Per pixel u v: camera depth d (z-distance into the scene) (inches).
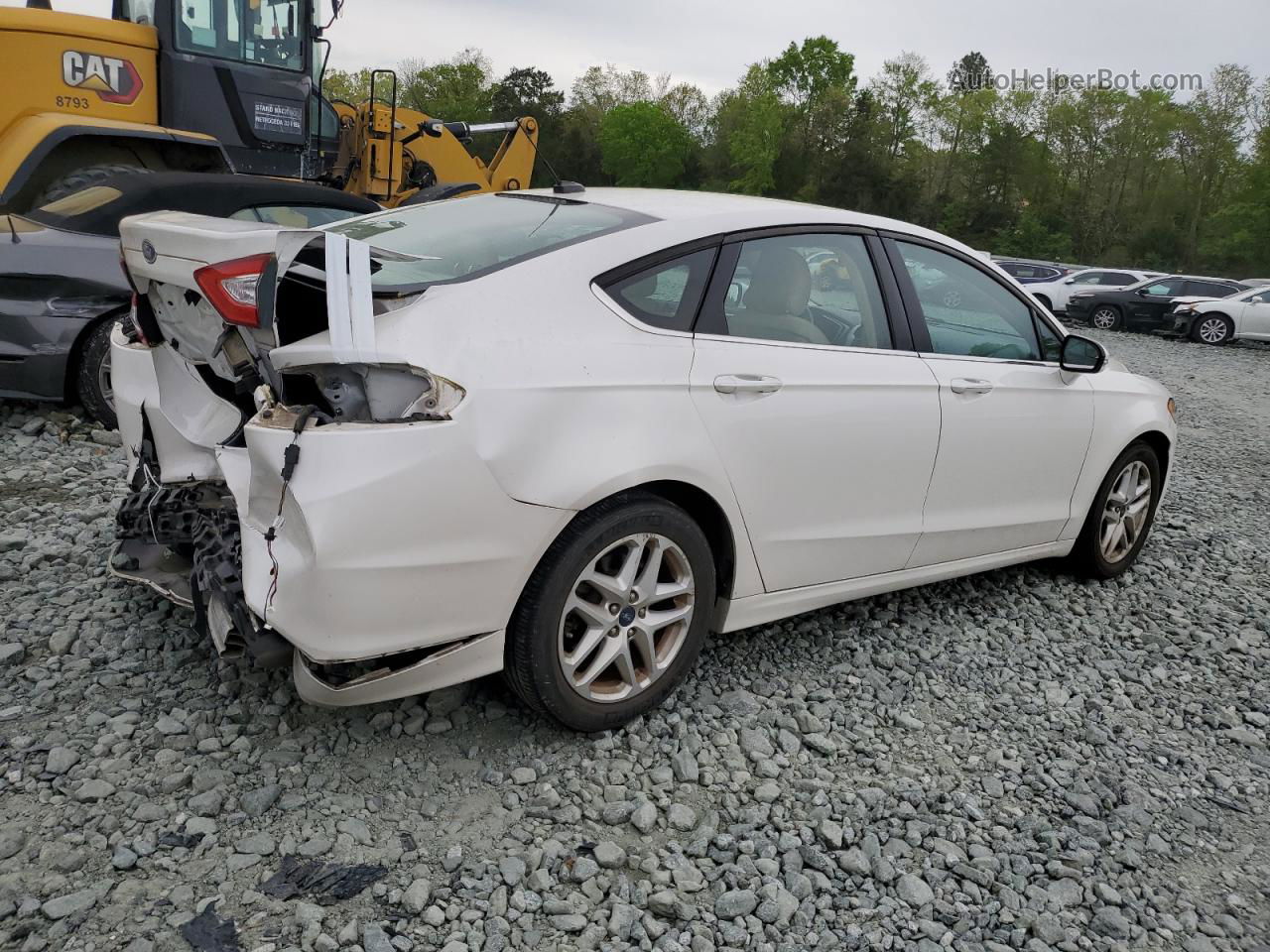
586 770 117.7
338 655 99.8
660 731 127.1
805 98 3663.9
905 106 3245.6
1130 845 116.3
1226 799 127.6
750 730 129.8
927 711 142.2
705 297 127.1
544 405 107.5
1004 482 166.4
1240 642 176.7
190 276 107.4
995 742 136.3
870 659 155.0
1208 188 2797.7
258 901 93.4
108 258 224.7
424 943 90.5
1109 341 884.6
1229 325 906.1
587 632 117.8
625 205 135.3
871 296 147.6
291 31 379.9
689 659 129.0
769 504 131.5
